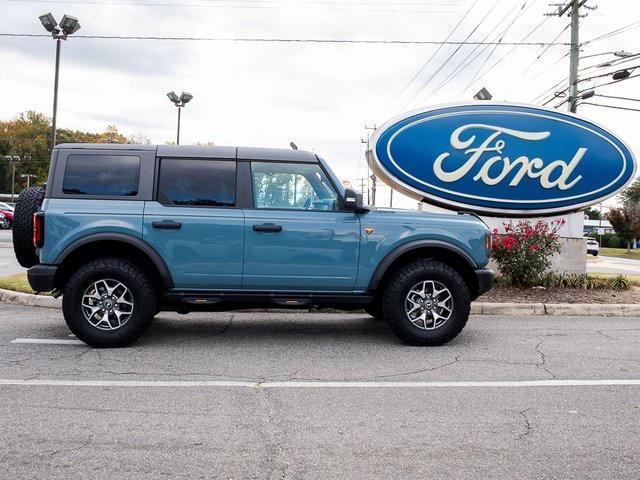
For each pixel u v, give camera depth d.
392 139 11.10
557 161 11.36
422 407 4.40
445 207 11.43
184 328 7.26
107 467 3.27
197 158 6.25
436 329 6.42
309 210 6.33
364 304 6.46
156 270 6.27
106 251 6.29
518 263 10.40
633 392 4.85
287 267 6.22
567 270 11.68
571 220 12.05
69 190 6.09
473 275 6.71
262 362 5.68
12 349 6.02
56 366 5.38
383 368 5.53
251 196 6.27
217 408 4.30
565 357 6.07
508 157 11.29
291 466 3.33
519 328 7.69
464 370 5.49
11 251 18.52
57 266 5.99
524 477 3.24
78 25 20.89
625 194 64.56
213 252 6.12
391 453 3.53
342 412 4.26
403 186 11.14
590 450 3.62
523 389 4.90
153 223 6.04
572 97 27.17
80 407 4.27
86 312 6.08
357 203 6.20
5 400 4.40
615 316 8.90
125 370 5.29
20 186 101.44
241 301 6.25
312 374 5.28
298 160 6.36
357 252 6.31
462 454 3.53
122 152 6.19
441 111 11.24
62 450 3.49
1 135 100.50
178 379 5.04
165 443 3.62
